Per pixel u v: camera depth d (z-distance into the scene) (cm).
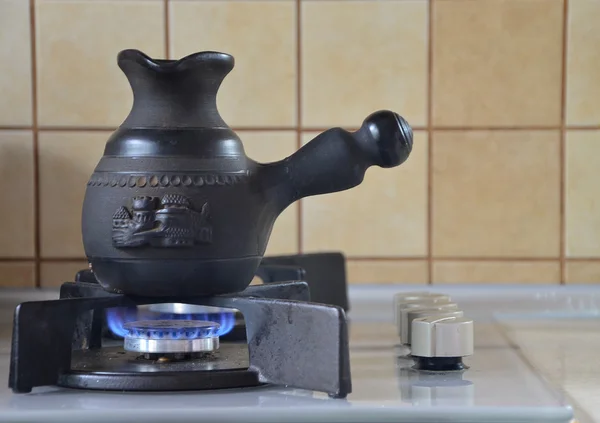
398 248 119
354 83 118
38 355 66
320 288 106
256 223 70
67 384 67
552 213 118
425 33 118
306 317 63
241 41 118
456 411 60
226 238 68
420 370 75
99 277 71
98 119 118
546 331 105
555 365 85
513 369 76
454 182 118
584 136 118
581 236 118
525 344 96
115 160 69
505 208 118
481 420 60
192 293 69
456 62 118
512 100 118
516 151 118
